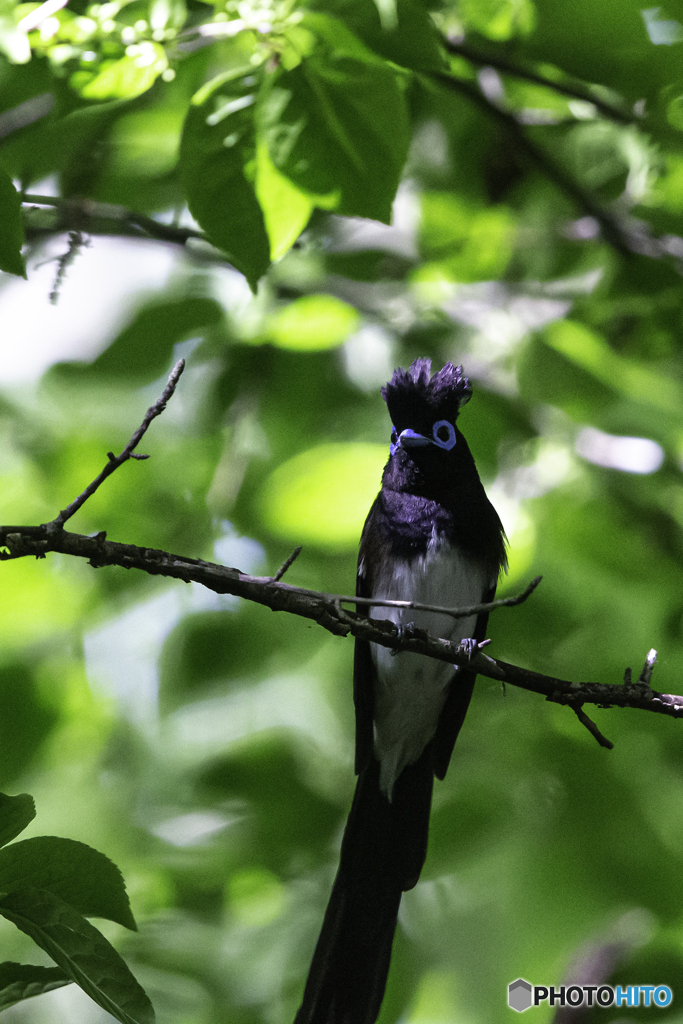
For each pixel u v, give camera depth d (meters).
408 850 9.09
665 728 10.05
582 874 9.62
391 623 6.57
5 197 5.82
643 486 10.65
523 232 12.18
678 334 11.71
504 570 9.64
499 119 10.23
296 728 11.41
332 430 11.22
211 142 6.53
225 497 10.64
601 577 10.26
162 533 10.91
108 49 6.46
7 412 11.50
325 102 6.44
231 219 6.68
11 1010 11.07
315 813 10.64
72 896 4.75
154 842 11.36
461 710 9.48
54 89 6.59
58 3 6.20
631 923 10.64
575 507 10.38
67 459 11.28
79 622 11.16
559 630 10.34
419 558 9.02
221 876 10.87
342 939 8.51
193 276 11.27
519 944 9.77
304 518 9.39
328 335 10.85
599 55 8.23
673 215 10.45
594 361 10.40
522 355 10.48
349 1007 8.10
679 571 10.38
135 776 11.69
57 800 11.58
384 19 6.43
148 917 11.07
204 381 11.66
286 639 10.35
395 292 12.00
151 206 11.36
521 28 8.66
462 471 9.11
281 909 11.19
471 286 11.85
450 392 8.90
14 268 5.93
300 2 6.28
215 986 10.67
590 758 10.00
